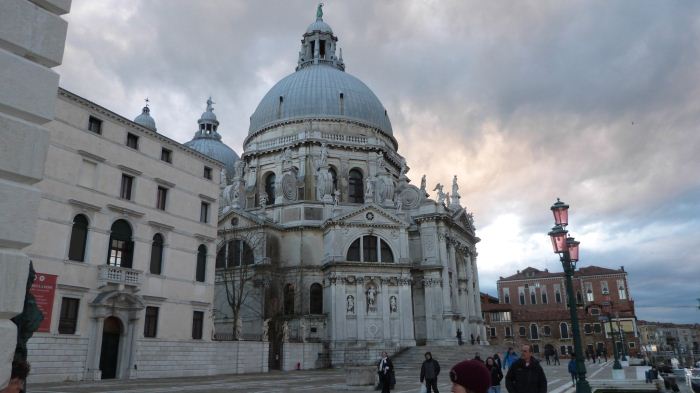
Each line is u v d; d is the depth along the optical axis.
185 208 41.66
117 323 35.16
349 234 63.34
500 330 108.00
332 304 60.12
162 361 37.41
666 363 64.25
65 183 32.75
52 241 31.53
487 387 5.05
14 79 6.41
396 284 62.88
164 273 38.88
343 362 57.62
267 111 82.75
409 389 29.81
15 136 6.30
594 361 75.88
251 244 63.56
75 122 33.88
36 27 6.73
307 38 94.25
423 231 68.94
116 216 35.91
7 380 5.96
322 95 80.44
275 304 58.72
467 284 76.44
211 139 103.75
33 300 7.29
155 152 39.66
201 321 41.91
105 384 29.81
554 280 122.44
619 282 116.19
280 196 69.94
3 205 6.08
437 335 64.62
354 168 76.19
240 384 31.92
